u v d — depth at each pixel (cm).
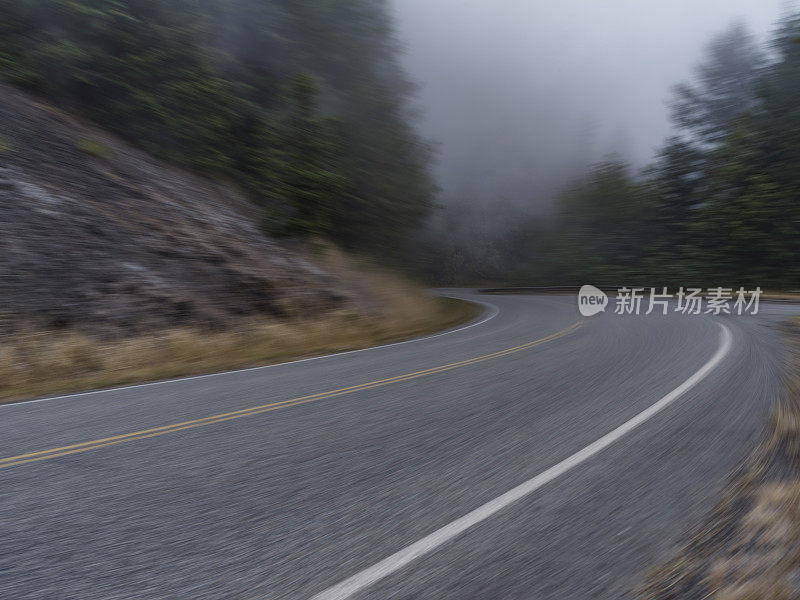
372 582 256
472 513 332
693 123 4678
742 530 300
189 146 1856
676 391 651
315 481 388
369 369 874
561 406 592
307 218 1931
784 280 3591
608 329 1378
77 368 889
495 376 774
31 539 304
